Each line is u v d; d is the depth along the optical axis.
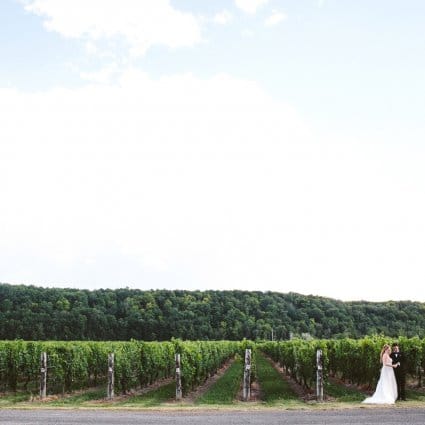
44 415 14.65
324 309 106.75
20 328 80.25
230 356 54.66
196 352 25.38
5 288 84.12
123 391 23.47
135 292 96.25
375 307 105.75
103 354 29.23
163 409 16.20
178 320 90.56
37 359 25.75
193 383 24.58
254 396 21.38
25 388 25.97
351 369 25.80
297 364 27.02
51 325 82.12
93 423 12.93
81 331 83.50
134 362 24.88
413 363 23.98
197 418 13.87
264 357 65.62
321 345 24.80
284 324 101.00
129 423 12.90
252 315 101.62
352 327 100.50
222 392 23.52
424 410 14.89
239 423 12.77
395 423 12.32
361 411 14.88
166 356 30.58
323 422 12.73
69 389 24.84
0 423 12.92
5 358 24.41
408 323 100.00
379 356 23.03
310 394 21.88
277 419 13.46
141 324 87.88
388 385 17.36
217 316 97.00
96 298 91.38
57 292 88.56
